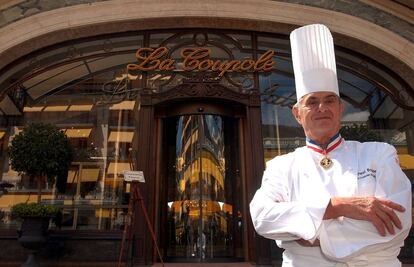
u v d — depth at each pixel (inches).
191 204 236.4
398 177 52.3
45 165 219.8
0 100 252.1
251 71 250.1
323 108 60.3
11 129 247.0
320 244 50.0
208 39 262.8
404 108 253.1
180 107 247.0
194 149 245.3
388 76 260.5
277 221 51.6
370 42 246.1
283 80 253.1
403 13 250.1
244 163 239.6
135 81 253.3
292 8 252.7
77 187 232.5
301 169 58.9
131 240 207.3
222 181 240.5
